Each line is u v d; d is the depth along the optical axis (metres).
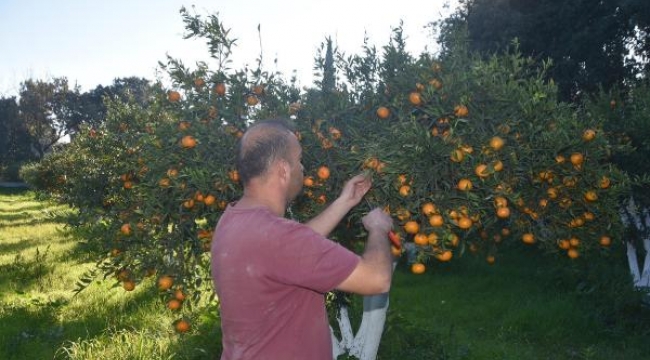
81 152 10.44
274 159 2.17
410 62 3.92
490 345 7.16
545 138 3.36
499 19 15.45
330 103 3.91
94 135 9.32
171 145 3.93
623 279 9.01
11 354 6.27
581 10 14.37
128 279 4.27
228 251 2.09
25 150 66.88
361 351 5.35
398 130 3.18
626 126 8.01
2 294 8.74
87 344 6.36
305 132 3.65
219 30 4.00
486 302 9.27
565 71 14.71
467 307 9.02
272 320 2.05
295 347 2.06
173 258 4.11
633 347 7.39
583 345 7.48
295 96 4.21
